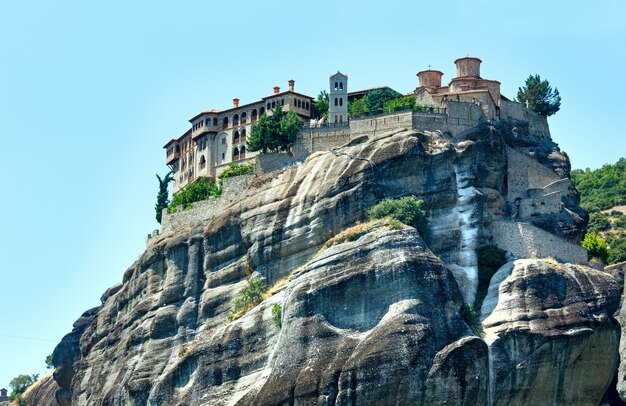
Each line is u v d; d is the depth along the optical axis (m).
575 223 137.75
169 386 127.06
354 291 115.81
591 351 117.94
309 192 131.88
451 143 131.62
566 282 120.44
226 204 145.62
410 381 108.38
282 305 121.06
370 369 109.12
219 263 139.12
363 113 144.00
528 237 128.38
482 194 129.00
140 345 142.50
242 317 125.31
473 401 110.06
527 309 118.31
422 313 111.94
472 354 110.81
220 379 122.25
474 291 124.12
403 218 124.25
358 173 128.50
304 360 113.88
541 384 116.25
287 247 130.75
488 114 146.00
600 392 118.44
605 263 140.75
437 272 115.00
